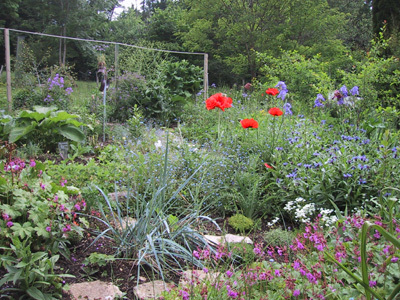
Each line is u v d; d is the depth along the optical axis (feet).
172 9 72.02
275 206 12.42
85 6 77.46
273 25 48.78
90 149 18.02
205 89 30.45
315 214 11.54
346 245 7.55
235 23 49.34
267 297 6.61
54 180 11.14
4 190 8.16
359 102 18.37
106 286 7.59
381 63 25.39
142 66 32.17
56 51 69.67
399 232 7.06
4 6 72.54
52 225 7.98
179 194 12.10
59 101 23.93
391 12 32.96
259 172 14.40
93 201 10.28
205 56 30.45
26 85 25.52
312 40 50.62
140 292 7.48
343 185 11.96
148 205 9.46
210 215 12.12
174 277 8.20
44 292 6.97
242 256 8.61
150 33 64.44
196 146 15.67
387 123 18.62
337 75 38.99
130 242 8.93
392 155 11.88
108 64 39.68
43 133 17.98
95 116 22.90
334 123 19.12
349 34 71.97
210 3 50.44
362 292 6.09
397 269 6.43
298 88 30.73
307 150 13.99
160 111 26.99
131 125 22.09
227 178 13.37
